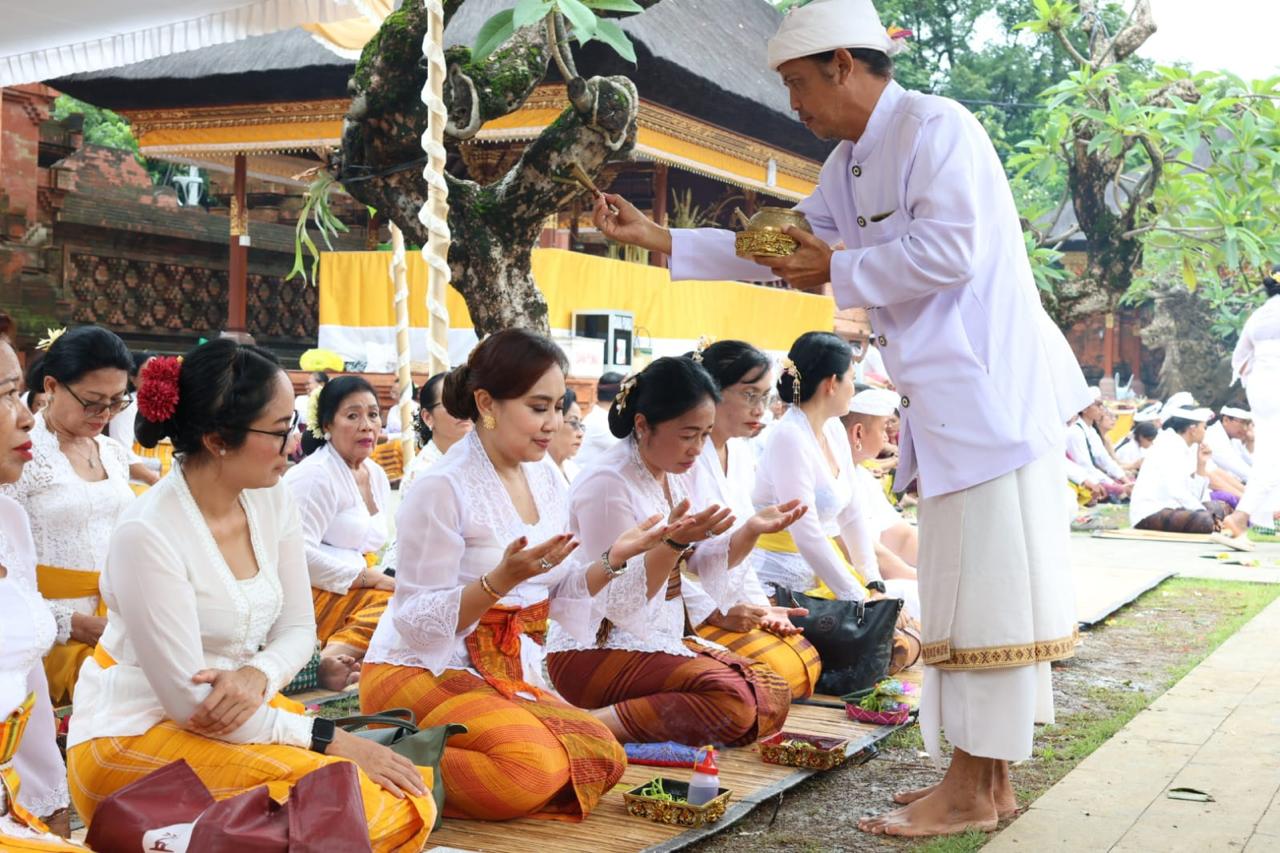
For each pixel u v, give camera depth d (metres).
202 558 3.24
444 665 3.96
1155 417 19.25
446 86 6.99
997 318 3.93
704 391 4.51
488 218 7.09
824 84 4.01
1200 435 12.45
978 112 32.66
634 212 4.52
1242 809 4.14
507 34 5.66
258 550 3.38
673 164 14.73
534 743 3.91
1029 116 34.12
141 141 14.77
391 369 13.13
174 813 2.94
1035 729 5.26
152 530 3.16
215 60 13.70
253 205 20.91
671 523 4.14
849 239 4.29
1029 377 3.94
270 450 3.24
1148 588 8.89
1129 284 17.61
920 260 3.80
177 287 18.86
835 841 3.91
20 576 3.17
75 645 4.85
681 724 4.68
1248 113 16.00
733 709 4.65
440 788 3.75
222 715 3.15
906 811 4.06
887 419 7.02
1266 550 11.19
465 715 3.96
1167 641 7.16
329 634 5.82
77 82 14.45
